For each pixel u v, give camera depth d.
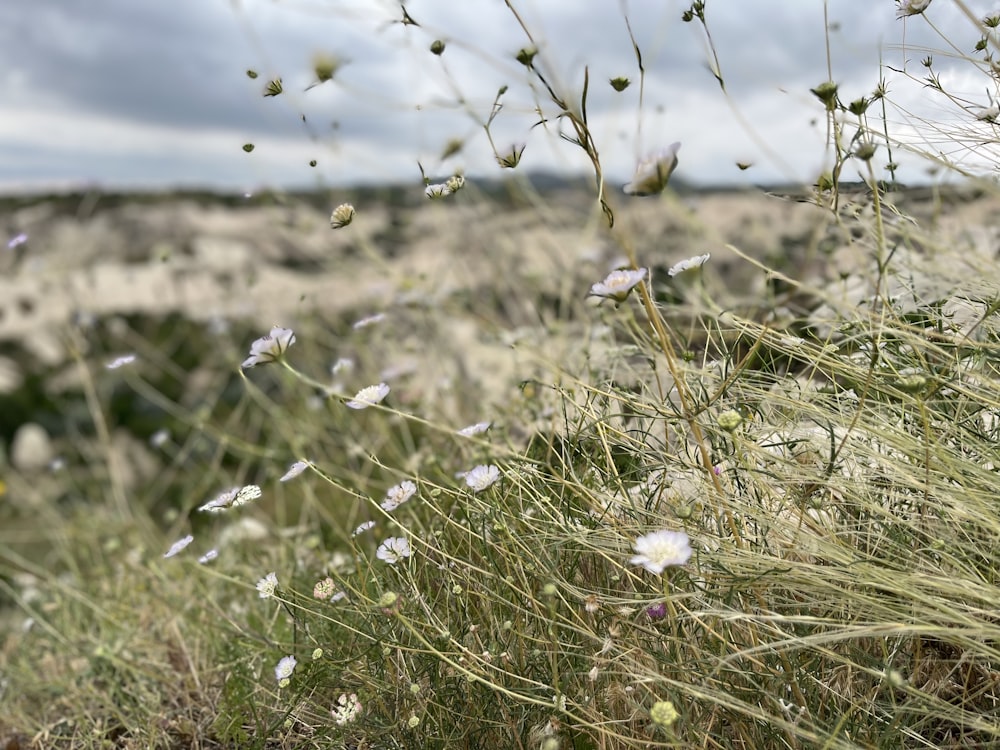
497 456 0.65
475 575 0.56
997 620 0.44
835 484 0.49
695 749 0.42
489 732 0.50
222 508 0.61
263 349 0.51
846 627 0.41
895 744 0.43
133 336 2.47
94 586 1.01
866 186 0.60
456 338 1.24
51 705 0.76
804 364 0.66
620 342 0.86
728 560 0.45
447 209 1.53
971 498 0.46
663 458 0.55
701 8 0.49
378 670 0.52
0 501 1.74
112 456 1.25
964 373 0.51
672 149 0.41
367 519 0.86
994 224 0.66
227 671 0.68
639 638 0.49
